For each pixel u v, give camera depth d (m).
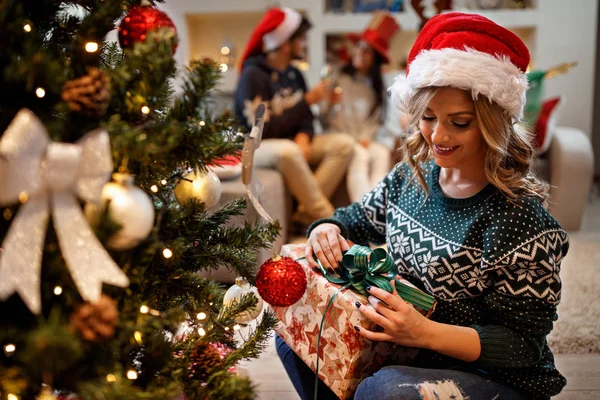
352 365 1.07
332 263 1.17
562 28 3.61
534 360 1.07
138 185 0.93
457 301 1.13
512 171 1.08
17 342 0.77
